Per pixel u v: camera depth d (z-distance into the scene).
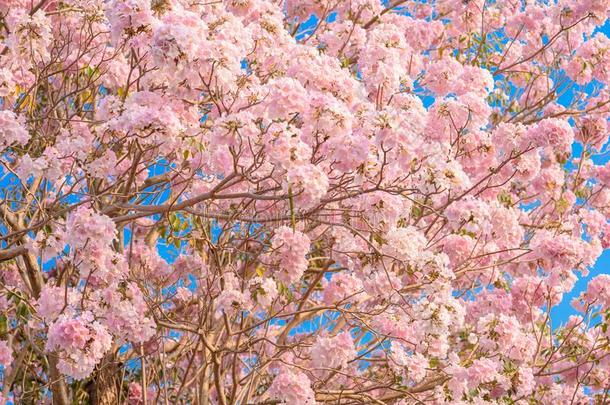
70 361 5.07
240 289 7.07
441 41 9.61
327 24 8.96
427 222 7.89
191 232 6.87
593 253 7.44
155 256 8.16
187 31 4.67
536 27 9.70
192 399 8.30
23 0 6.93
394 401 7.28
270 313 7.21
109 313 5.66
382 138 5.16
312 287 7.12
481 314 7.41
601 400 7.67
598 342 7.73
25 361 7.98
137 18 4.95
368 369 7.99
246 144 5.24
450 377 6.12
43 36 6.20
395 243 5.65
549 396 7.46
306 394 6.20
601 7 8.88
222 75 4.98
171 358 8.38
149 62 5.70
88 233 5.13
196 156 6.03
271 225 7.00
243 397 7.47
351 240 6.03
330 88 5.80
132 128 4.91
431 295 5.79
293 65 5.81
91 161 5.67
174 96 5.38
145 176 7.45
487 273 7.76
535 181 8.12
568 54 9.72
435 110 6.21
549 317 7.16
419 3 10.20
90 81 6.59
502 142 6.59
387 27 6.32
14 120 5.28
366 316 7.04
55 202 6.27
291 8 8.84
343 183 5.55
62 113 7.87
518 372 6.26
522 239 8.41
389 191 5.38
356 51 8.08
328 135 5.22
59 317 5.09
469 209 5.76
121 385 7.62
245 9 7.07
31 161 5.52
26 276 7.89
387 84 5.93
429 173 5.37
